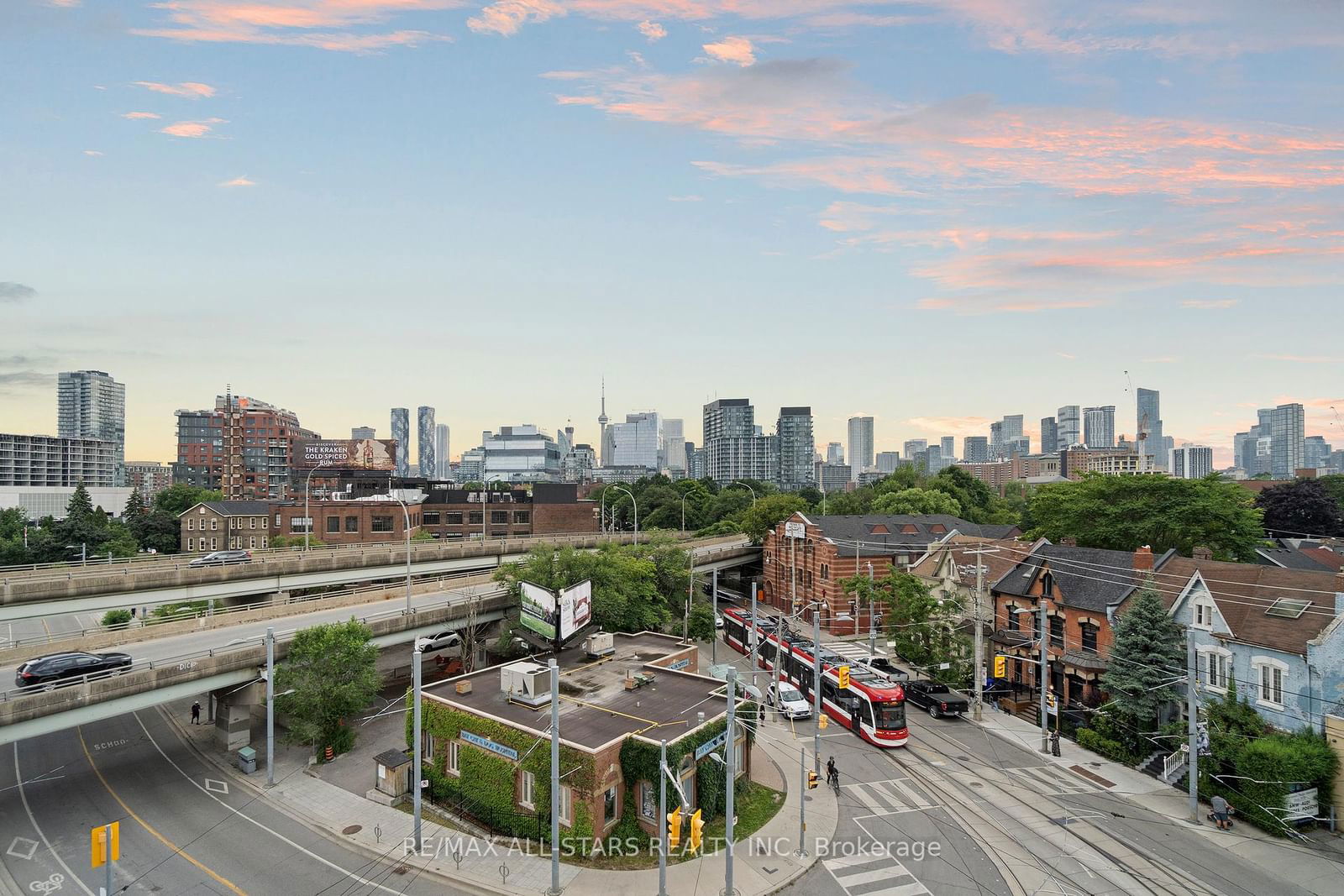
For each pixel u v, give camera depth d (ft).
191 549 392.47
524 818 104.78
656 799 101.60
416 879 93.66
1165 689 129.29
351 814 111.96
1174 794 119.44
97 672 122.62
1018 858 98.53
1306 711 110.73
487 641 197.06
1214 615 127.75
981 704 157.79
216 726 144.36
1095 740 138.62
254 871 95.50
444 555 249.96
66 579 158.71
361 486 453.58
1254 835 104.83
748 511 329.93
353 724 152.97
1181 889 90.58
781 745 142.72
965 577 205.57
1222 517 198.49
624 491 528.63
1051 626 168.04
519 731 106.32
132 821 109.70
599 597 180.04
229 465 602.03
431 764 119.65
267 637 123.03
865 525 271.28
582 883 91.81
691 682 133.08
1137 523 207.92
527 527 424.05
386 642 163.32
